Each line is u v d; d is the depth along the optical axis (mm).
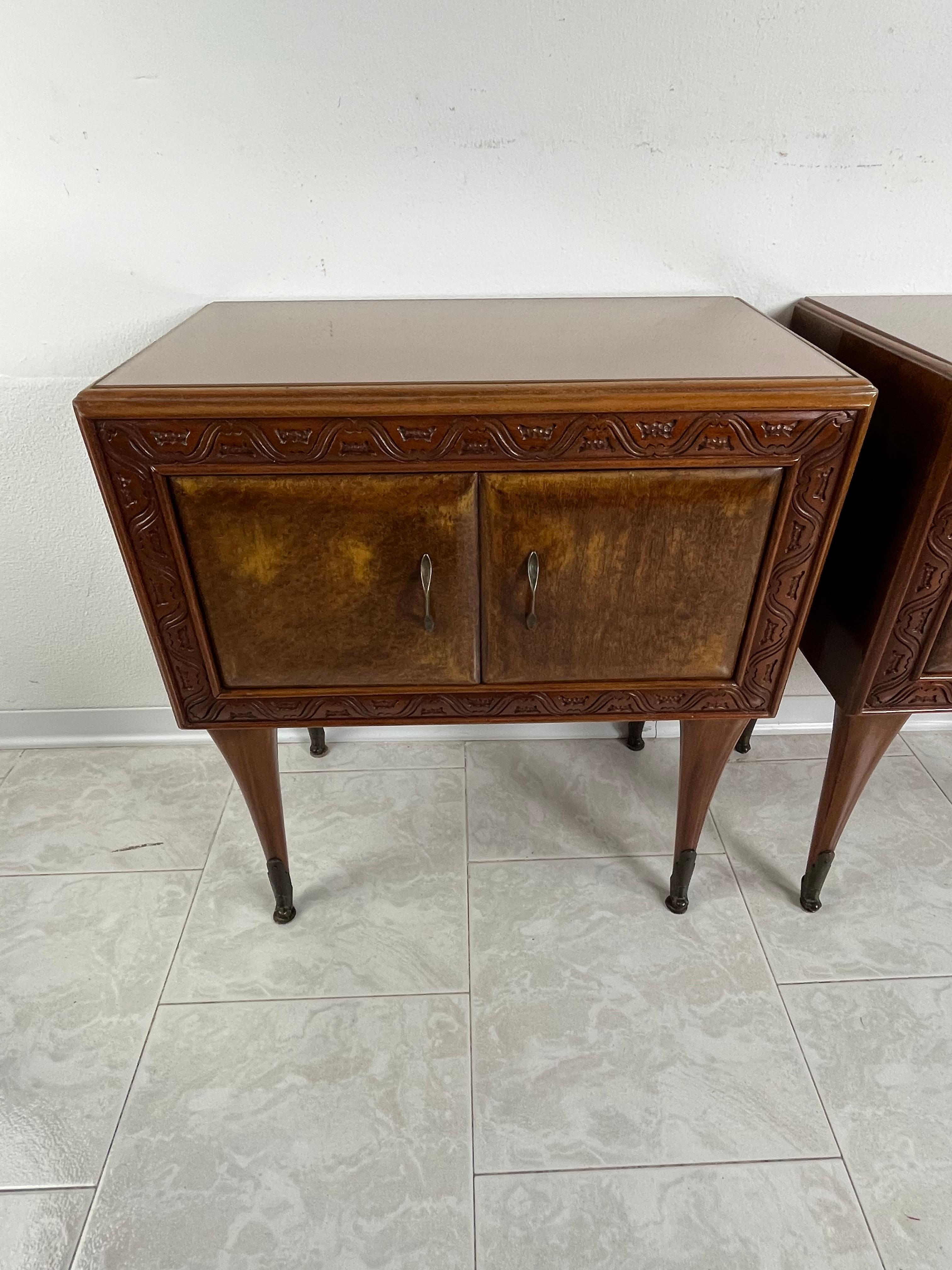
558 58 965
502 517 805
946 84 987
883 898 1218
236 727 958
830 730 1552
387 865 1280
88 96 973
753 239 1094
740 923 1181
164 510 790
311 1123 945
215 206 1052
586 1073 993
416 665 912
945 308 1062
